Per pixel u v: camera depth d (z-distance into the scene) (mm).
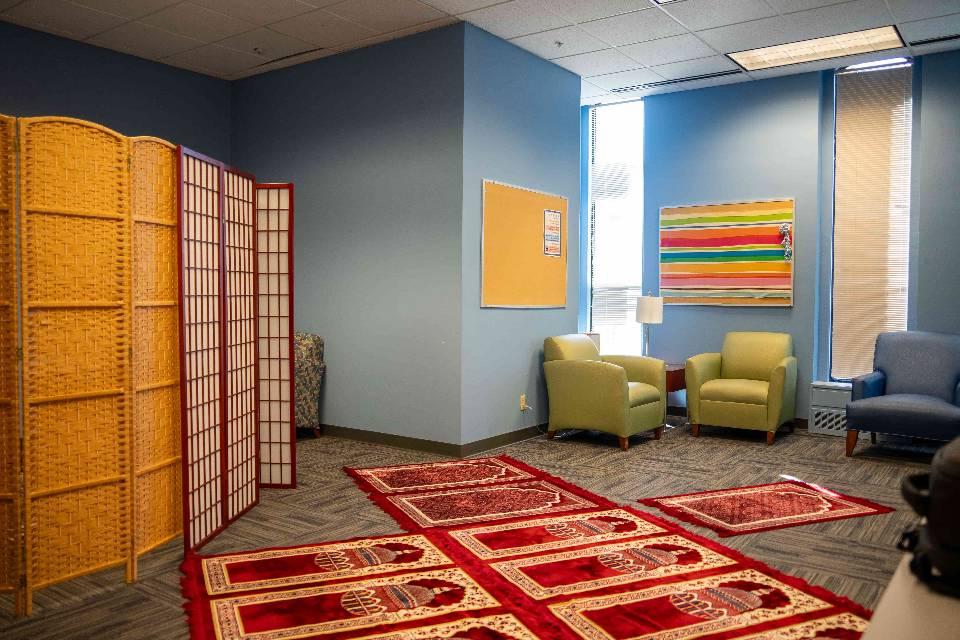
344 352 6109
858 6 5020
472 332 5520
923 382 5715
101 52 6004
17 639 2545
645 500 4305
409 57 5652
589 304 7938
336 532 3738
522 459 5406
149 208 3230
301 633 2576
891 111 6301
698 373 6340
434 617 2707
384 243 5836
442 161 5480
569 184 6570
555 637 2551
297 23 5414
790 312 6656
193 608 2781
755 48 5902
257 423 4258
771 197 6719
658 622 2672
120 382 3051
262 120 6699
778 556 3406
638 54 6055
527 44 5836
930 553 1088
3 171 2682
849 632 2594
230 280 3941
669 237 7262
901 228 6297
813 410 6484
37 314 2766
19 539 2723
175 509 3531
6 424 2717
